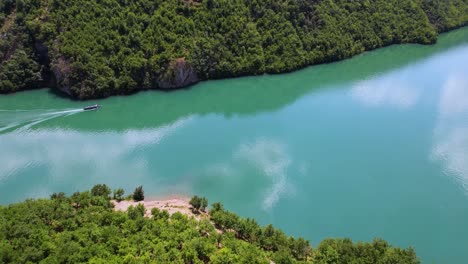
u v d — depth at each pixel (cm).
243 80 12019
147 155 8256
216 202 6625
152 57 11194
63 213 5566
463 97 10531
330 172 7594
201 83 11781
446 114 9669
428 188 7131
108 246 4925
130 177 7538
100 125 9525
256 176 7512
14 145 8588
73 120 9762
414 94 10838
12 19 11275
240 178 7462
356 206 6750
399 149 8275
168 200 6869
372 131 8994
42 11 11150
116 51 11112
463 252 5856
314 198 6925
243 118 9838
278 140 8731
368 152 8200
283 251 5194
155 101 10762
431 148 8275
